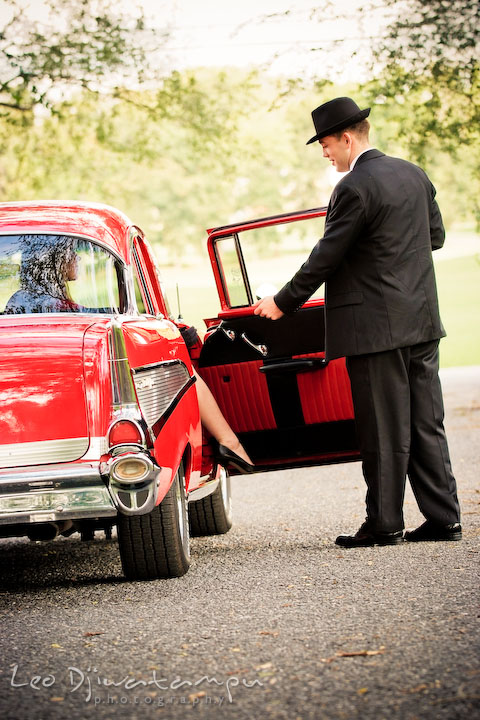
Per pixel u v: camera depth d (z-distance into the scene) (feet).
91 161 82.84
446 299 146.61
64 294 20.30
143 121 79.25
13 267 20.29
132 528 20.02
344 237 21.15
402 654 13.91
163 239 221.66
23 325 18.67
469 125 67.82
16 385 17.99
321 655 14.16
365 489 33.12
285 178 215.72
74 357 18.08
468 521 24.77
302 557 21.70
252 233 26.12
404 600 17.01
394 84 66.64
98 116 75.82
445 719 11.43
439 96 67.51
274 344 23.53
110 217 21.48
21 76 67.87
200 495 23.25
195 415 21.89
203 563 22.06
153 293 23.04
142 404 18.39
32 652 15.34
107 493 17.93
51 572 22.85
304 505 30.68
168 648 15.12
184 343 22.79
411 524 25.34
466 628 14.98
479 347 108.17
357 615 16.25
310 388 23.45
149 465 17.90
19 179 80.33
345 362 23.07
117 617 17.38
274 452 24.07
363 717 11.64
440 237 22.59
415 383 21.94
